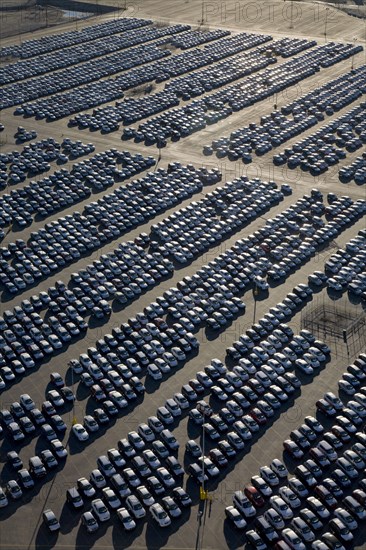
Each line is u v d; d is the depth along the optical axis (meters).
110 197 187.88
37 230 175.50
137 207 183.75
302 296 150.62
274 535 98.44
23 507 104.00
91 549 97.75
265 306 149.12
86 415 120.81
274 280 157.25
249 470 110.50
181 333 139.50
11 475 109.25
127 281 155.38
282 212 180.75
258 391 124.94
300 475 107.62
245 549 97.88
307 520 100.69
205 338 140.00
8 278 156.75
